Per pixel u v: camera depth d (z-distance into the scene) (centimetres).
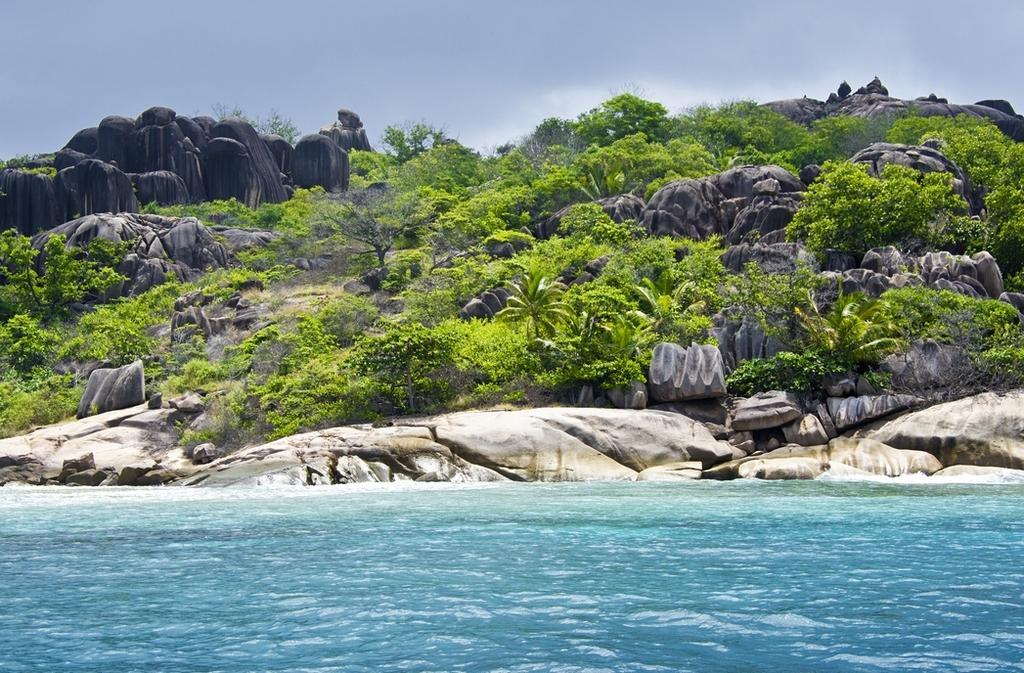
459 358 4122
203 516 1888
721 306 4597
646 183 7512
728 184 6347
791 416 3450
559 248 6031
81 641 835
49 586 1100
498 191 7962
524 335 4394
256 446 3619
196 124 9762
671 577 1123
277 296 6506
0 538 1549
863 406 3475
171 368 5288
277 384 4259
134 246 7544
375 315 5531
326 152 10225
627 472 3184
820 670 729
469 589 1054
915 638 824
